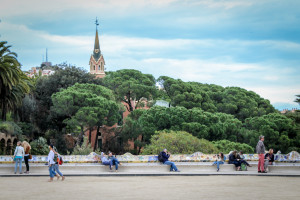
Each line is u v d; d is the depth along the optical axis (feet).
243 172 79.15
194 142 134.51
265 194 48.85
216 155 88.17
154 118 205.16
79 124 195.42
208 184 60.03
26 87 163.12
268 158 79.20
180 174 76.13
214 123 205.57
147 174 75.72
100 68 343.05
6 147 153.89
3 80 142.31
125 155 83.71
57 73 232.12
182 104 253.44
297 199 44.88
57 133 216.95
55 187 55.88
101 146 242.17
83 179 67.97
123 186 57.21
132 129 216.33
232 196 46.88
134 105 269.85
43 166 78.79
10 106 163.63
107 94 215.51
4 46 144.46
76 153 137.49
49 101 219.82
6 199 44.55
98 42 346.95
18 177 71.10
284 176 74.13
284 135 211.41
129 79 264.31
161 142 132.16
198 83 322.14
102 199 44.42
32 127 196.34
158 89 281.74
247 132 215.72
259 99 302.45
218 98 286.46
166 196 46.80
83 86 213.25
